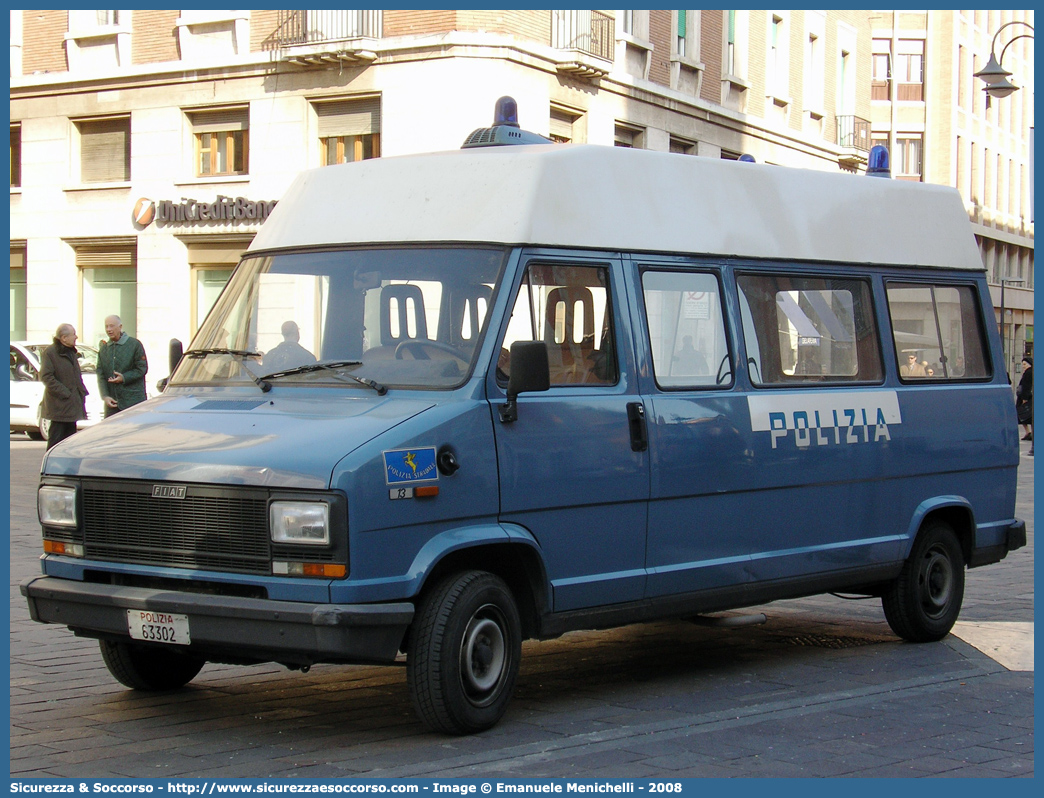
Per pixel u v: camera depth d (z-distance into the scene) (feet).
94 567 22.03
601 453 24.09
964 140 230.48
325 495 20.11
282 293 24.80
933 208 33.88
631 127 101.60
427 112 87.71
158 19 99.81
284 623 20.07
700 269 26.91
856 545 29.63
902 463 30.94
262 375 23.81
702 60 110.11
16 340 105.81
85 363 87.81
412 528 20.97
